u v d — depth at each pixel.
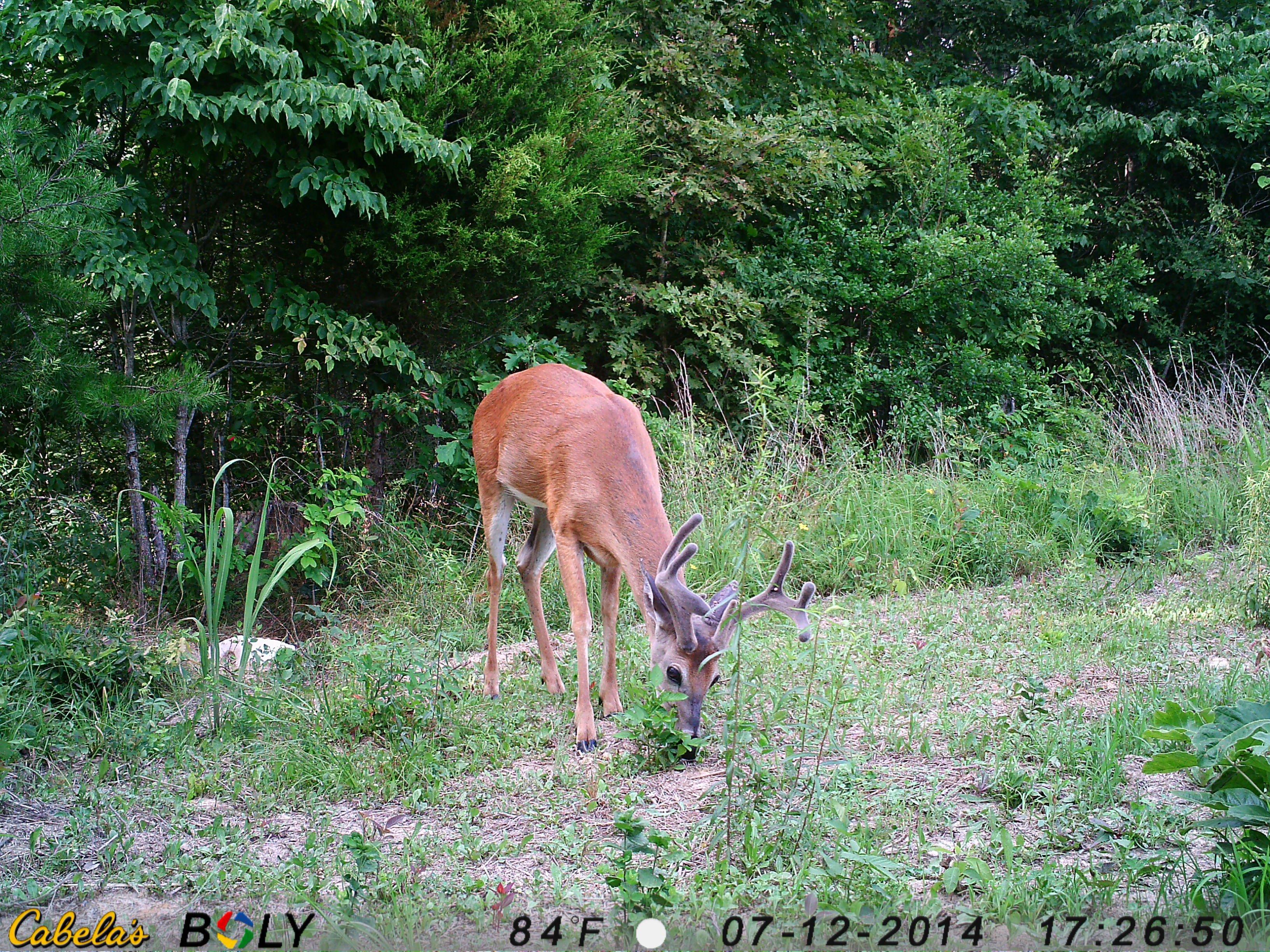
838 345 11.34
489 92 8.14
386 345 7.93
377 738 4.87
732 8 11.77
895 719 4.92
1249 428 10.22
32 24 6.43
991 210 12.45
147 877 3.55
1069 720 4.69
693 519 4.48
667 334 10.61
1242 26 15.70
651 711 4.55
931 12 15.91
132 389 6.64
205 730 4.98
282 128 7.18
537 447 5.42
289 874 3.52
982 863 3.19
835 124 11.76
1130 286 14.45
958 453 10.48
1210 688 4.84
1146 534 8.45
